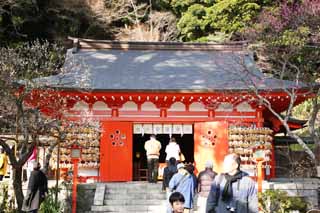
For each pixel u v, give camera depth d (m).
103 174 19.36
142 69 22.11
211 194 6.14
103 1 37.03
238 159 6.20
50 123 13.32
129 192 15.55
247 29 24.80
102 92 18.56
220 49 24.98
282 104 19.83
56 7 34.28
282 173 23.34
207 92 18.77
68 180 17.14
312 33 20.52
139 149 27.03
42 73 15.52
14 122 13.87
